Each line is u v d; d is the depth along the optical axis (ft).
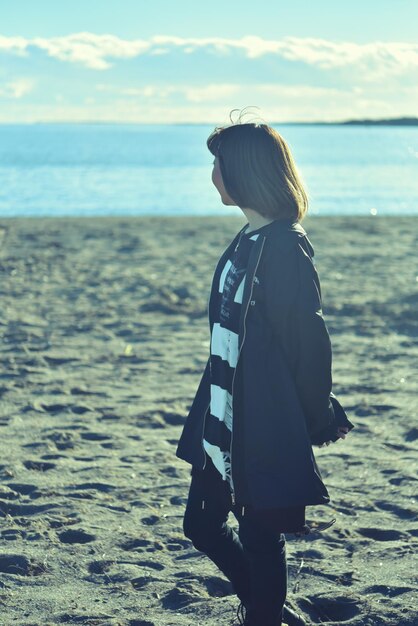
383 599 10.72
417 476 15.70
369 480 15.58
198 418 9.02
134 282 41.04
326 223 76.23
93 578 11.61
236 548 9.40
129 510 14.15
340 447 17.60
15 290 38.73
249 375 8.25
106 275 43.37
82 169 207.82
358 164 261.24
